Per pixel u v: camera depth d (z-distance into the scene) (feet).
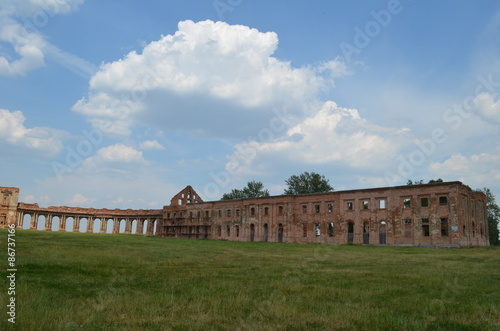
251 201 287.89
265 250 139.03
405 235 207.00
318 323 33.27
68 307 35.60
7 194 353.92
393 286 53.47
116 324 31.27
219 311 36.42
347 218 232.12
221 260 88.69
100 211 410.52
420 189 204.13
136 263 74.23
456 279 61.31
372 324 33.30
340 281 57.31
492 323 34.40
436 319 35.78
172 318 33.63
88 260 73.77
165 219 363.15
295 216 260.01
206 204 326.85
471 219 208.95
